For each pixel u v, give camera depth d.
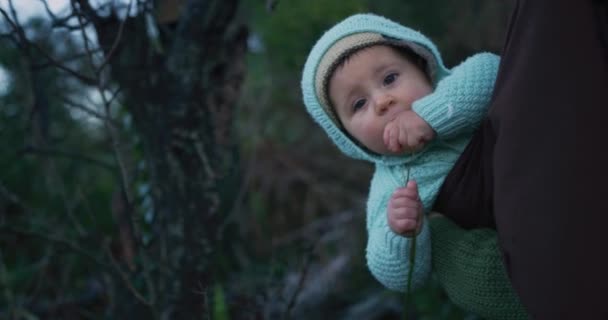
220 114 3.06
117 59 2.62
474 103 1.65
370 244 1.81
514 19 1.49
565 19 1.37
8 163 3.52
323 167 5.41
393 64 1.78
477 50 4.08
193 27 2.88
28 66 2.70
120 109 3.48
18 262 3.99
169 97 2.83
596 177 1.29
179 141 2.79
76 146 4.45
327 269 3.93
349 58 1.80
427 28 4.26
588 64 1.34
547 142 1.33
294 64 5.48
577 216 1.29
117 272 2.79
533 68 1.38
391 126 1.70
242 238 3.71
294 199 5.14
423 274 1.75
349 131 1.85
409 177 1.75
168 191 2.75
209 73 2.96
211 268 2.79
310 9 5.24
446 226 1.74
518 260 1.37
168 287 2.72
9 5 2.33
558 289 1.30
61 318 3.42
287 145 5.43
